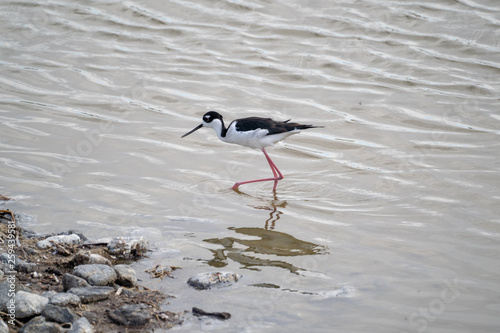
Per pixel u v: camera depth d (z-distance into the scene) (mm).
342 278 10016
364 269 10320
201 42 21391
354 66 19812
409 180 13867
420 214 12352
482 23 21516
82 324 7898
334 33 21672
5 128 15539
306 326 8648
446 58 20000
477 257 10734
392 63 19844
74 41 21203
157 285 9500
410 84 18812
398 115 17141
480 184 13570
